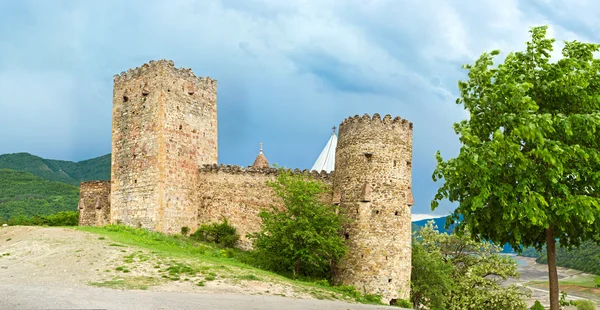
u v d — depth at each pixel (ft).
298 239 125.80
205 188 160.66
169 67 155.02
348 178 137.49
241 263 120.26
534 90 71.36
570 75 66.80
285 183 134.41
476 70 71.31
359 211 133.28
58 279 84.17
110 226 144.25
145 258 102.06
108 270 91.50
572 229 73.82
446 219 77.20
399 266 131.75
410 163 139.95
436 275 158.10
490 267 176.04
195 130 161.27
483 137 71.92
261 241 128.47
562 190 65.92
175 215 151.94
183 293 77.92
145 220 150.10
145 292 75.82
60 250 107.14
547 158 61.72
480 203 65.36
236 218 157.28
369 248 131.13
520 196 66.39
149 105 154.10
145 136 153.89
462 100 73.10
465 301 167.22
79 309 56.80
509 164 67.51
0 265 98.63
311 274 134.10
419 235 193.26
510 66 73.31
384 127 136.77
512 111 67.77
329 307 79.41
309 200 129.49
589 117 63.00
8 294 65.31
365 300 111.34
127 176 157.17
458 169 67.56
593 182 67.51
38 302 59.77
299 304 78.79
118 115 162.71
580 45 72.13
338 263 132.77
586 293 306.35
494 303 168.14
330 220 128.77
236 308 67.10
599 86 69.36
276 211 138.41
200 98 164.35
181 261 103.96
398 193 135.03
